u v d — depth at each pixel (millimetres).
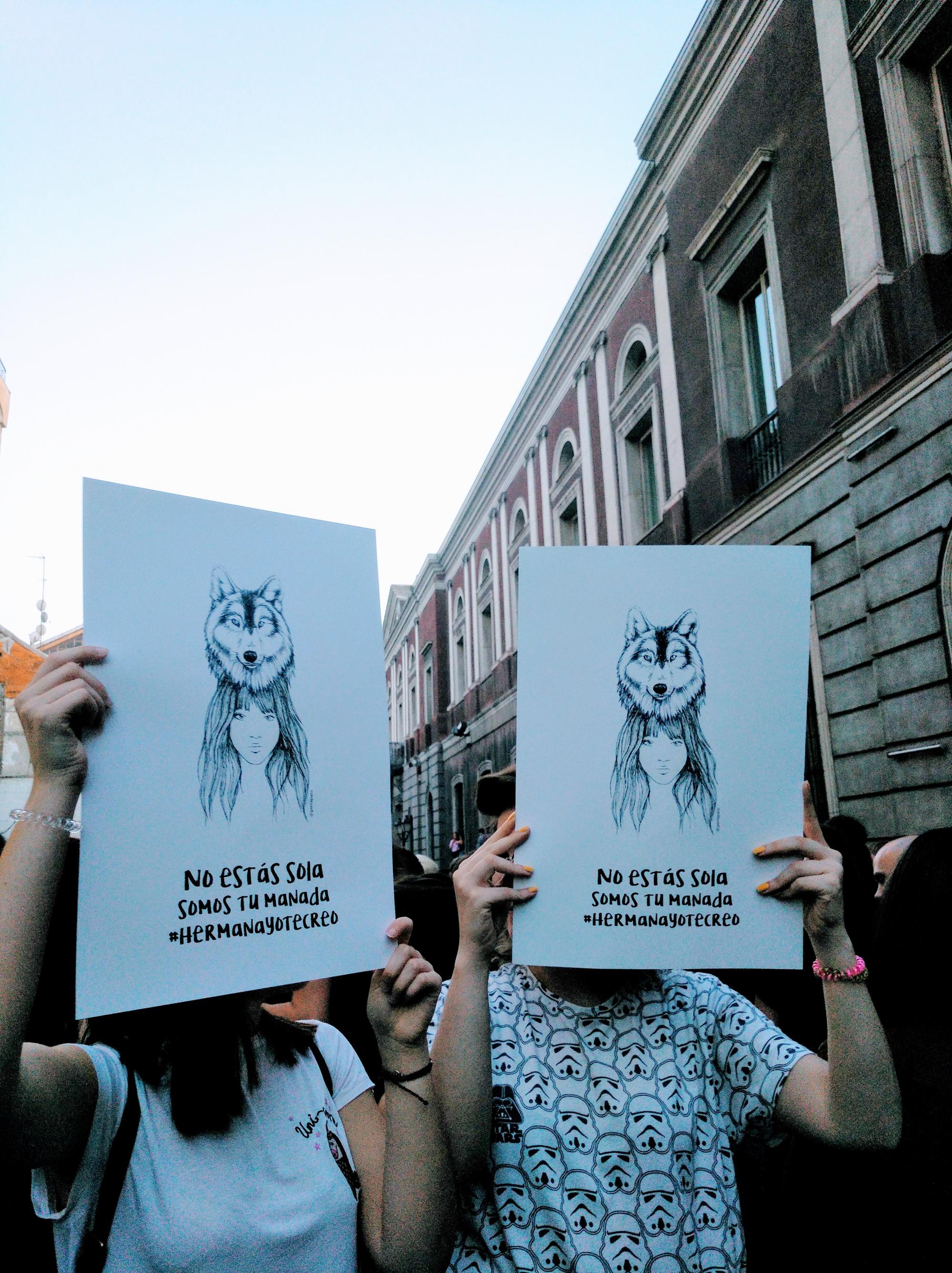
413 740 32438
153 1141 1186
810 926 1407
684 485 12508
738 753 1442
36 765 1028
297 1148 1286
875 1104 1321
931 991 1882
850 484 8727
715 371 11508
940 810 7453
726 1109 1465
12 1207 1339
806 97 9406
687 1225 1313
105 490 1159
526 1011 1482
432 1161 1241
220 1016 1240
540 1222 1309
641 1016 1474
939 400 7512
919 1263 1632
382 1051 1291
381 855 1303
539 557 1492
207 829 1156
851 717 8719
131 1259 1130
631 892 1401
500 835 1496
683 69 11711
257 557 1269
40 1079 1064
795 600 1493
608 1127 1354
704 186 11773
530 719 1450
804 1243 1800
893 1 8039
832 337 8969
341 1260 1249
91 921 1061
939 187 7953
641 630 1474
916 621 7812
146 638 1152
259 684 1229
